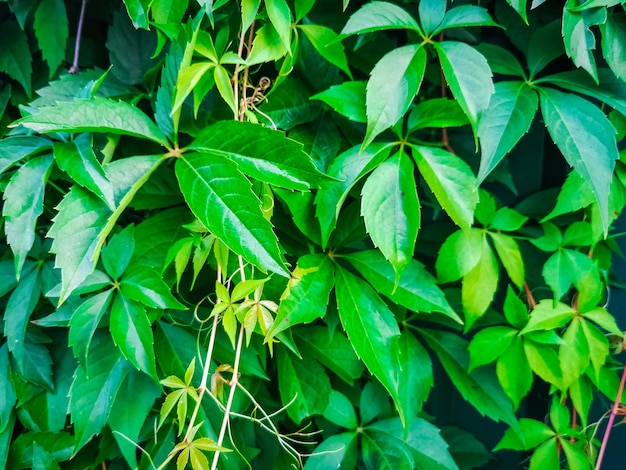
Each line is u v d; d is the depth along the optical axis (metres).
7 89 0.48
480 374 0.48
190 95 0.42
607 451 0.54
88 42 0.49
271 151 0.37
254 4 0.39
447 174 0.40
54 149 0.37
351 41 0.46
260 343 0.45
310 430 0.50
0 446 0.45
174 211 0.43
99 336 0.42
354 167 0.40
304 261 0.41
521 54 0.51
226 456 0.44
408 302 0.42
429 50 0.47
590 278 0.46
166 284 0.39
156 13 0.40
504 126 0.40
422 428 0.48
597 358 0.46
